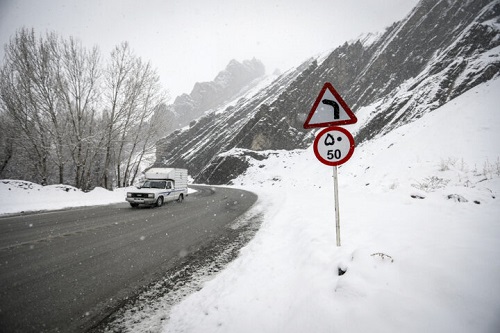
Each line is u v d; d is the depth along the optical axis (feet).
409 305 7.33
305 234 18.56
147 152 92.99
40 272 14.79
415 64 141.79
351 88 167.02
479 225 14.99
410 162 43.86
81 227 27.63
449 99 88.69
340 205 30.55
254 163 149.69
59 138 69.10
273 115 169.58
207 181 161.48
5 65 64.18
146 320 9.89
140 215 36.09
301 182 102.83
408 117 93.45
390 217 20.25
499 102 46.70
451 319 6.61
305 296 9.77
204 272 14.48
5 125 73.51
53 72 66.44
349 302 8.15
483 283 7.80
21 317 10.15
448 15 148.25
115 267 15.52
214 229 26.04
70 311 10.59
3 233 24.91
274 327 8.52
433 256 10.00
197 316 9.89
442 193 26.25
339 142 14.23
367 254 10.84
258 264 14.90
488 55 93.91
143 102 85.35
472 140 40.14
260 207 42.47
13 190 48.80
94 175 89.25
